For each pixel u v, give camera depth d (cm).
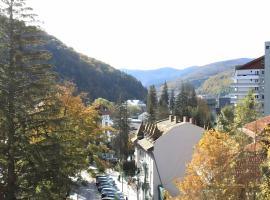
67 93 3566
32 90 2261
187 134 5275
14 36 2262
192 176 2569
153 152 5247
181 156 5262
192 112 11825
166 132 5281
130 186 6944
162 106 12962
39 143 2284
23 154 2208
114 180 7444
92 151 3891
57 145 2303
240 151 2448
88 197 5666
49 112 2312
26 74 2292
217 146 2519
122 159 8806
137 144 6506
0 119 2214
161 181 5228
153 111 12775
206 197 2444
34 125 2281
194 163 2598
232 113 5147
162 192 4862
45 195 2239
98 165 3956
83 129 3578
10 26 2250
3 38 2259
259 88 11300
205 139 2595
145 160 5919
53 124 2323
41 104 2373
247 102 4019
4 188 2212
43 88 2294
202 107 12112
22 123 2242
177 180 2847
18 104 2238
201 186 2517
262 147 2420
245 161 2417
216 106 17012
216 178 2406
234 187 2331
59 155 2286
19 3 2266
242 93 11506
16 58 2256
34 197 2238
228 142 2600
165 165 5244
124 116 9238
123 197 5631
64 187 2359
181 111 12288
